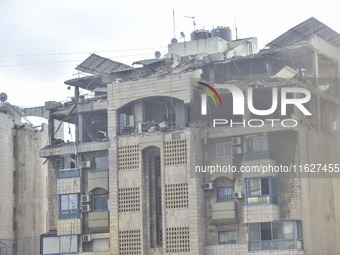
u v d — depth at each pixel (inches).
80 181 2834.6
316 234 2549.2
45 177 3646.7
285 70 2618.1
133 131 2743.6
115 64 3078.2
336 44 2908.5
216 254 2516.0
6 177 3329.2
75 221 2810.0
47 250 2837.1
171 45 3230.8
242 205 2539.4
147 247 2608.3
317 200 2596.0
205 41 3169.3
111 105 2778.1
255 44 3302.2
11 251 3304.6
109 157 2731.3
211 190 2583.7
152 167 2696.9
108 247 2746.1
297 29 2765.7
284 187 2511.1
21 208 3415.4
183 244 2529.5
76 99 3016.7
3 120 3348.9
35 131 3577.8
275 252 2442.2
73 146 2878.9
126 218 2652.6
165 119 2775.6
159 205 2674.7
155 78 2711.6
